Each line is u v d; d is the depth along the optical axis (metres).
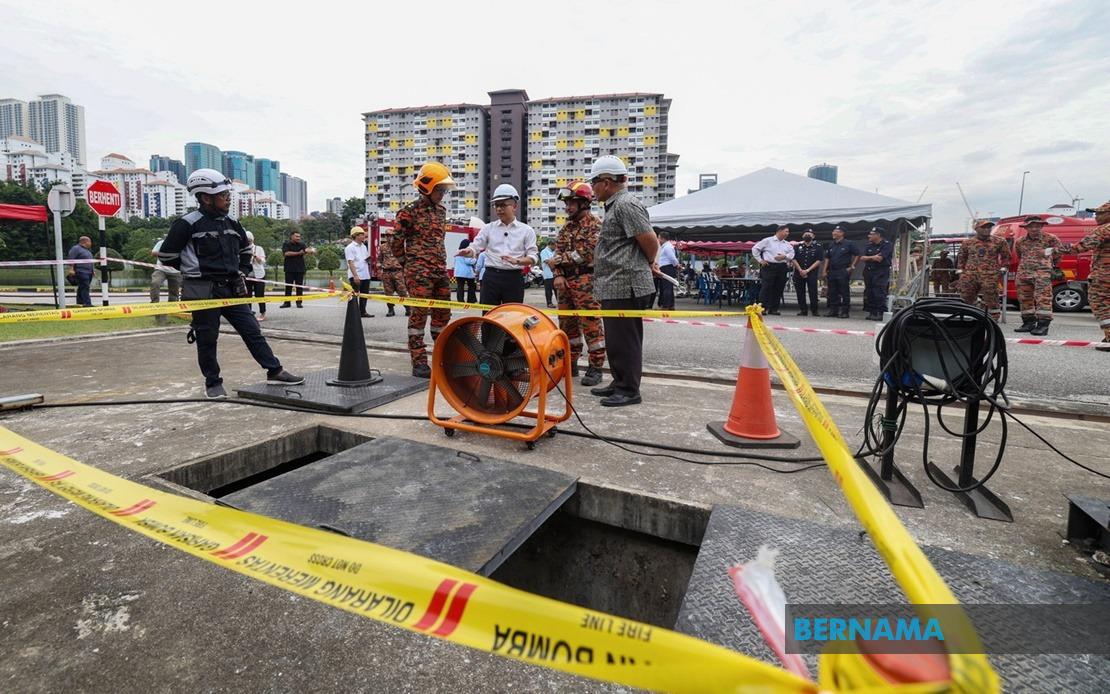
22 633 1.67
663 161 130.12
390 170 145.12
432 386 3.55
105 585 1.91
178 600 1.83
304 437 3.65
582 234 4.97
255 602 1.83
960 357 2.62
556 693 1.46
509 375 3.48
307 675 1.51
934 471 2.94
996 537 2.29
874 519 0.81
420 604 0.92
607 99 129.75
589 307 5.06
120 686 1.46
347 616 1.77
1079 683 1.45
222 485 3.12
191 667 1.54
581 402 4.45
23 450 1.53
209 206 4.31
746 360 3.46
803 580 1.89
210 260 4.25
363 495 2.55
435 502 2.48
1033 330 8.89
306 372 5.41
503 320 3.35
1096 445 3.44
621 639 0.76
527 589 2.95
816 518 2.42
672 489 2.71
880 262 11.52
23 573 1.97
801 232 16.69
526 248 5.61
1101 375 5.81
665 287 12.52
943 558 2.04
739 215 13.62
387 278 12.18
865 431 2.96
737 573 0.84
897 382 2.70
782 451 3.29
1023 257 9.21
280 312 12.41
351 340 4.57
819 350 7.38
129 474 2.79
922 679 0.60
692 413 4.11
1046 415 4.16
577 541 2.85
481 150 139.75
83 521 2.36
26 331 8.75
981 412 4.27
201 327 4.33
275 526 1.14
